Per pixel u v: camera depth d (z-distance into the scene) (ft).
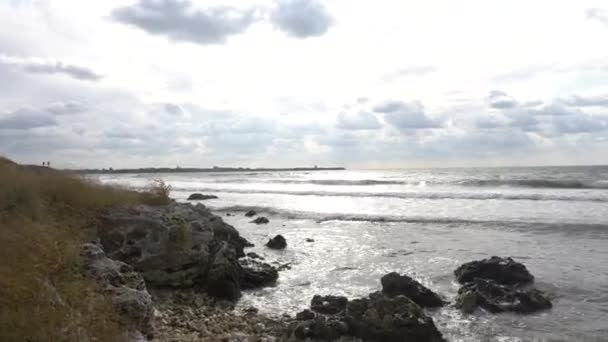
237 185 220.64
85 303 23.53
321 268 53.78
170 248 42.14
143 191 54.03
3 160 52.65
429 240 68.90
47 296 21.61
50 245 27.35
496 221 80.48
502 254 58.08
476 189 145.38
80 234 36.32
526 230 73.82
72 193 42.34
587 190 128.98
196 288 42.39
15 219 30.53
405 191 145.59
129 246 41.16
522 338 32.22
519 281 44.96
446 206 106.73
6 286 20.99
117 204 45.80
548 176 196.54
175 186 217.97
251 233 80.74
